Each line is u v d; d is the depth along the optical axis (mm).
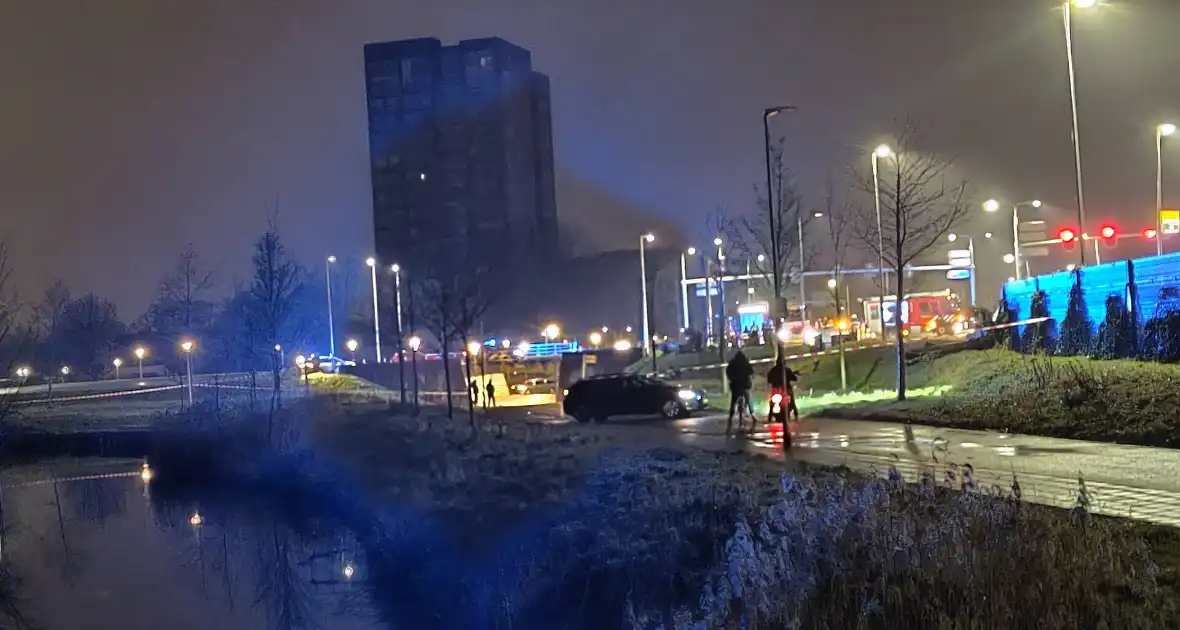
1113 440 19406
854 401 32406
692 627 10117
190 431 39906
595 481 18875
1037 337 32000
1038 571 8555
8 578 23656
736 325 66625
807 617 8953
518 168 123125
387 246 122250
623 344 79250
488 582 15438
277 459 33531
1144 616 7863
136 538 27812
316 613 18328
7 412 43938
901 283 30703
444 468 23844
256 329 52375
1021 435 21328
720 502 14367
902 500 11672
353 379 63875
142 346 93562
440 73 122250
